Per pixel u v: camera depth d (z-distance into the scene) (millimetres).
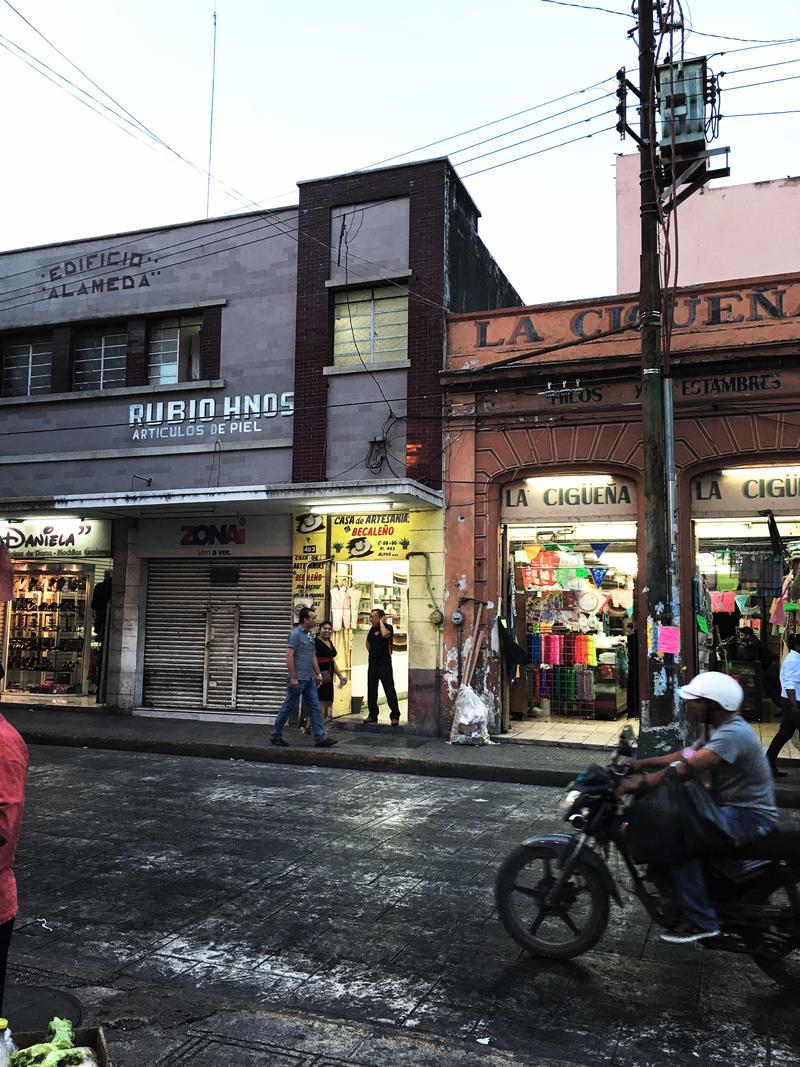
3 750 3137
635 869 4465
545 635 13430
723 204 17375
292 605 14039
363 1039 3592
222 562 14664
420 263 13516
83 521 15523
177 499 13016
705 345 11781
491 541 12836
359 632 14781
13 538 15984
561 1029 3824
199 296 14945
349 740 12133
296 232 14391
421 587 13102
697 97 10625
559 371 12469
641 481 12133
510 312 13039
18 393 16328
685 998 4148
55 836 7133
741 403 11523
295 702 11758
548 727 12898
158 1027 3684
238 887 5816
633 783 4414
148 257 15359
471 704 11945
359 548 13586
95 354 15812
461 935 4965
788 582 11203
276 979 4355
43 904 5465
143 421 15117
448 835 7277
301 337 14109
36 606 16047
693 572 11789
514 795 9086
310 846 6871
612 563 13117
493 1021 3900
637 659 12992
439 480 13141
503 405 12906
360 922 5168
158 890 5750
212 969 4473
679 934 4277
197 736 12336
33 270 16172
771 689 12219
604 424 12328
